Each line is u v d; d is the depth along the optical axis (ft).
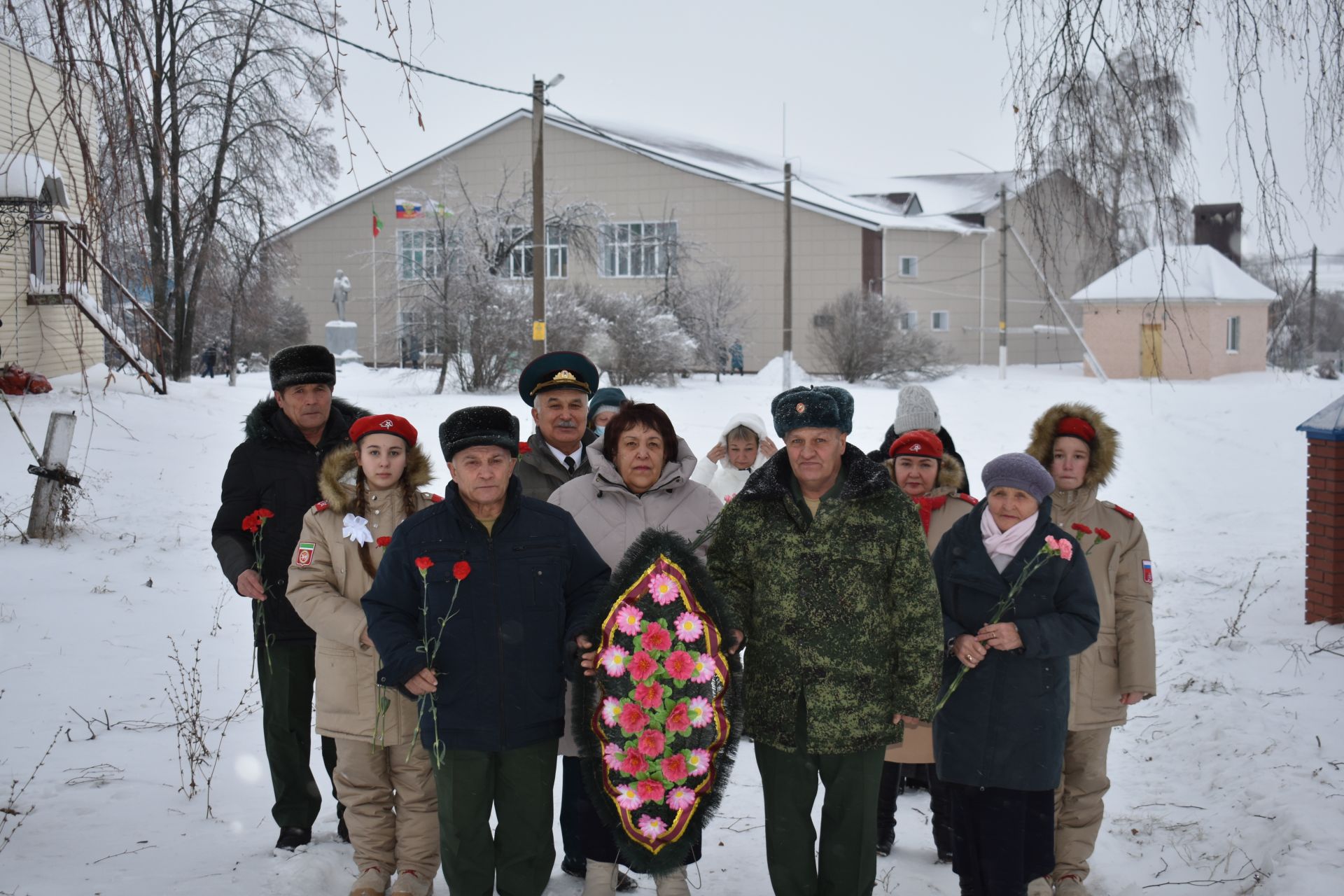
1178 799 17.06
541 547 12.62
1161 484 53.01
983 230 152.66
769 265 146.92
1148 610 14.16
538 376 15.87
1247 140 17.17
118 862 13.87
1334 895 12.78
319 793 15.12
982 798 12.97
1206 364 119.96
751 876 14.66
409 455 13.71
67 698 20.70
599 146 150.61
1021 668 12.79
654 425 14.30
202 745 17.37
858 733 12.07
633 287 146.51
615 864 13.29
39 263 66.80
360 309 156.56
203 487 45.01
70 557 32.24
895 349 124.77
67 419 34.68
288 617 14.49
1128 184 18.03
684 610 12.34
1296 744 17.97
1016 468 13.03
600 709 12.34
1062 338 167.43
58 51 13.39
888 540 12.20
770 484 12.46
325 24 14.49
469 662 12.22
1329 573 25.29
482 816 12.35
